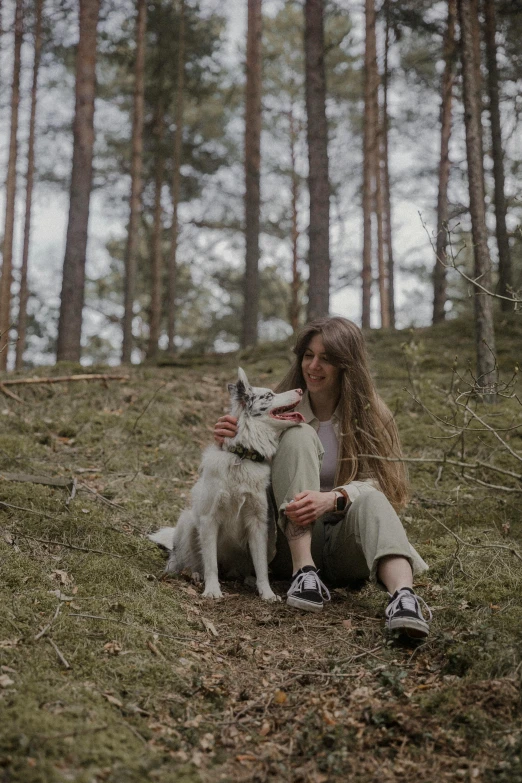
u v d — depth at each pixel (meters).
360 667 2.79
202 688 2.60
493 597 3.33
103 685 2.52
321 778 2.13
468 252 13.08
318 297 10.09
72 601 3.11
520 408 6.25
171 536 4.14
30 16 14.12
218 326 20.73
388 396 7.19
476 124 6.79
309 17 10.31
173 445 6.15
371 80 15.02
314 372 3.74
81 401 6.85
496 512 4.63
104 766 2.01
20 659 2.54
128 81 18.08
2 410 6.39
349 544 3.34
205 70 16.66
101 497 4.66
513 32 10.41
